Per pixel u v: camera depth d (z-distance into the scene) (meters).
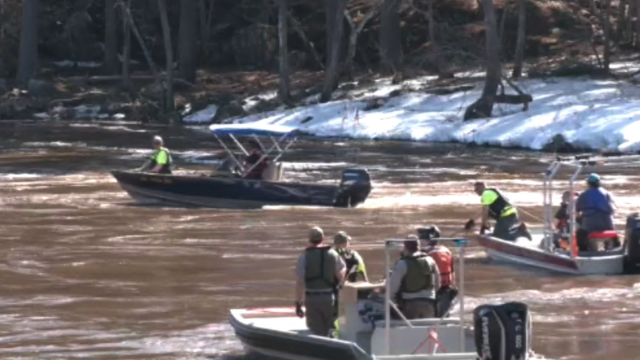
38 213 96.06
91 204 101.94
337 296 45.03
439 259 45.59
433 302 43.34
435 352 42.41
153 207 100.12
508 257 72.06
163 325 55.56
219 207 100.31
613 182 116.06
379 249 77.31
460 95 193.88
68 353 50.16
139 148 162.50
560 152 152.88
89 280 67.44
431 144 166.62
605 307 59.06
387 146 163.38
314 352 43.09
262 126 99.75
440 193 108.50
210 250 77.75
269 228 87.94
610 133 154.00
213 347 50.97
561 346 50.75
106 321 56.50
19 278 68.00
